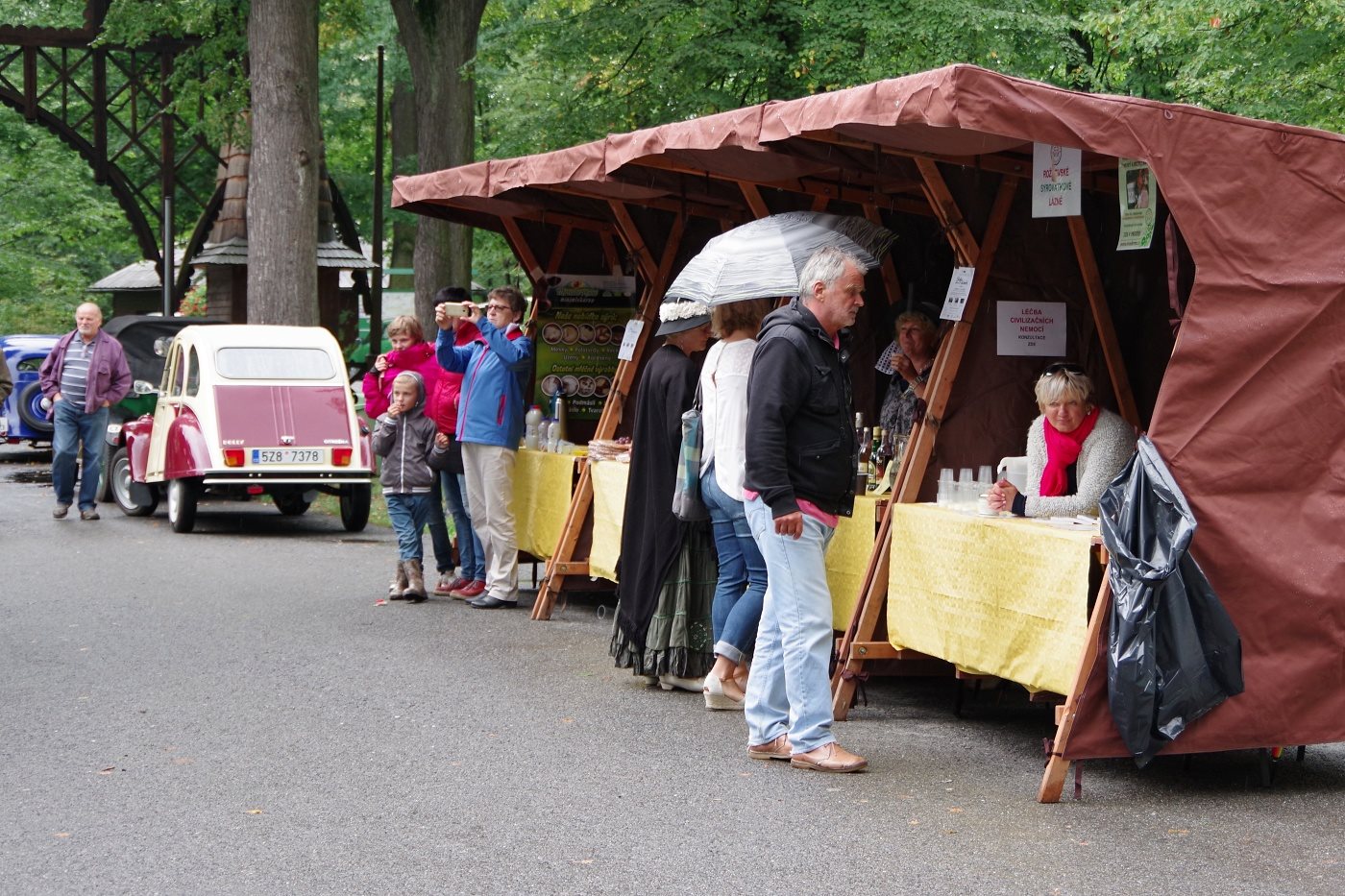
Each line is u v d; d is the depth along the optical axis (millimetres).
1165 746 5266
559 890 4324
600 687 7086
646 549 7000
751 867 4535
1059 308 6684
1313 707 5445
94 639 8203
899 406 7125
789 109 6031
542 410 9844
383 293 32344
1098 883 4418
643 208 9242
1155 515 5199
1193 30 12969
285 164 17172
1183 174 5254
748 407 5516
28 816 5008
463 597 9648
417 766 5668
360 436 13547
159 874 4445
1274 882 4441
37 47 29016
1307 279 5402
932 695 7078
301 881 4395
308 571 10961
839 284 5555
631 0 17672
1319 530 5445
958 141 5965
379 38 31281
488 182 8898
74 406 14039
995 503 5898
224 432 13055
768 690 5781
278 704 6676
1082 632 5297
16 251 40469
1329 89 12719
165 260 25344
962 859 4625
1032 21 15375
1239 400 5336
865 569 6625
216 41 20828
